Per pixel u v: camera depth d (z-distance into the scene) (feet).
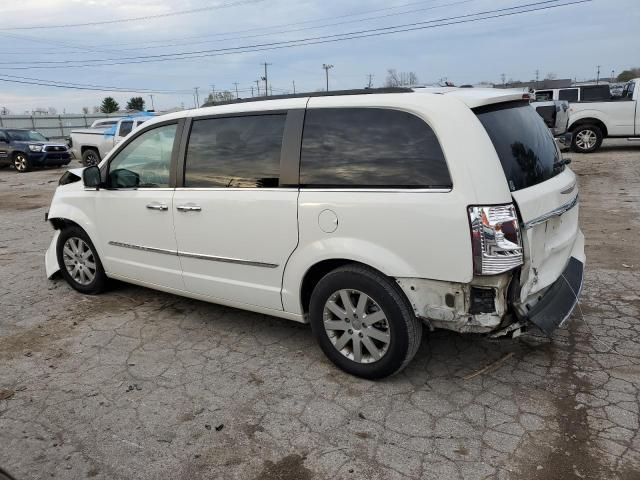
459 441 9.55
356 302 11.40
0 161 66.28
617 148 57.16
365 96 11.04
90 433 10.16
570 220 12.33
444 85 13.25
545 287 10.82
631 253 19.88
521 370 11.83
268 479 8.83
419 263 10.14
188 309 16.12
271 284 12.48
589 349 12.61
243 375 12.10
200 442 9.80
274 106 12.17
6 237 27.22
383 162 10.57
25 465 9.32
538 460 8.98
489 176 9.58
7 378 12.30
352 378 11.78
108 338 14.26
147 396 11.35
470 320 10.00
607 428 9.69
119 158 15.34
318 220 11.23
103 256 16.39
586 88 60.59
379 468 8.96
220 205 12.80
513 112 11.27
